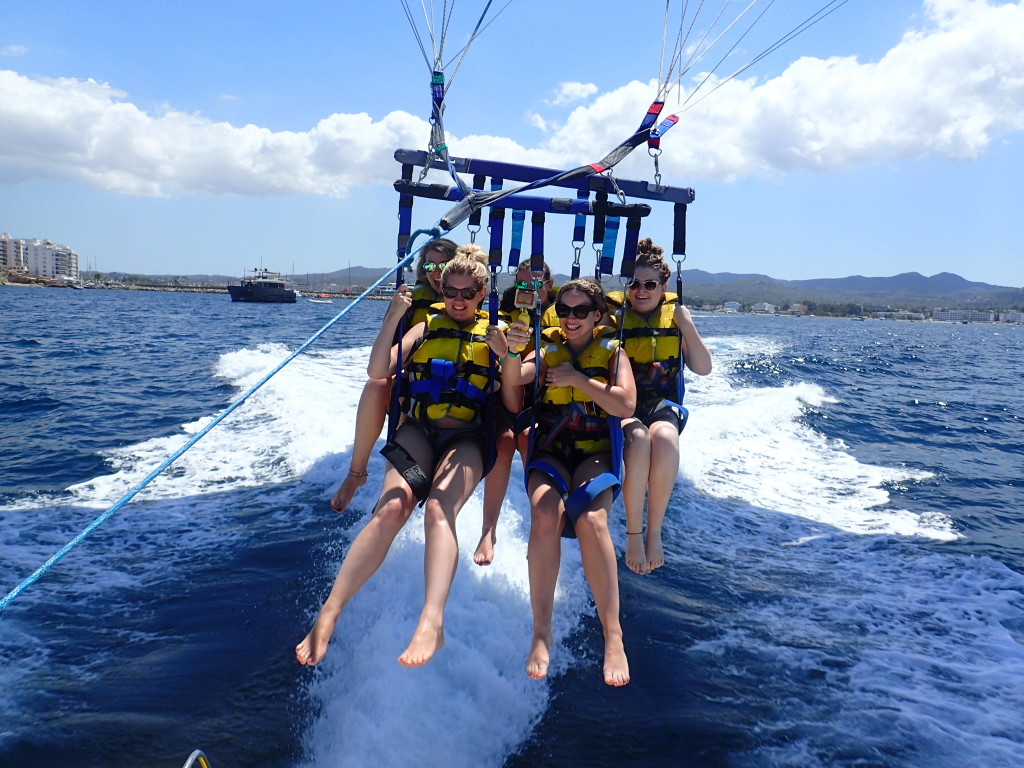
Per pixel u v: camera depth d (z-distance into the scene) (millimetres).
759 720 3812
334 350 20375
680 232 3938
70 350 20781
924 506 7785
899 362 26828
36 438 9398
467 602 4355
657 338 4055
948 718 3887
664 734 3656
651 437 3713
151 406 11742
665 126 3686
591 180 3648
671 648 4461
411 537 4820
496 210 3604
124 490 7148
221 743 3480
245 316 45594
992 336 77188
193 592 4965
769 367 19531
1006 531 7070
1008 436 12164
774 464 9281
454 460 3322
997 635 4848
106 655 4219
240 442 8852
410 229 3842
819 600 5320
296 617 4578
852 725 3797
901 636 4805
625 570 5570
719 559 6016
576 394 3486
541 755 3492
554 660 4227
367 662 3844
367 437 3664
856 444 10891
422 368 3553
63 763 3334
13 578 5191
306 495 6848
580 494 3191
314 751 3441
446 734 3482
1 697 3799
